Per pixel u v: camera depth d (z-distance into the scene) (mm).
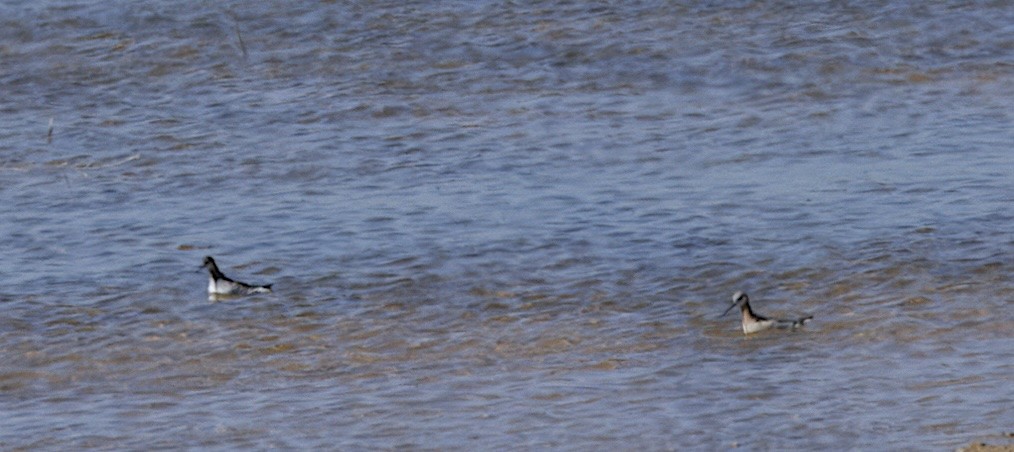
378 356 85500
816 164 120625
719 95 140625
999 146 122688
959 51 149000
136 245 106688
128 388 82125
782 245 101188
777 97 139625
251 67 149375
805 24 155375
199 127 135000
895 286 92750
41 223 112250
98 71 149875
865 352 82500
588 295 94062
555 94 141375
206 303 94562
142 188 120312
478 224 108125
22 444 73875
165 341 88812
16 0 166750
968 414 72188
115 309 94062
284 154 127375
